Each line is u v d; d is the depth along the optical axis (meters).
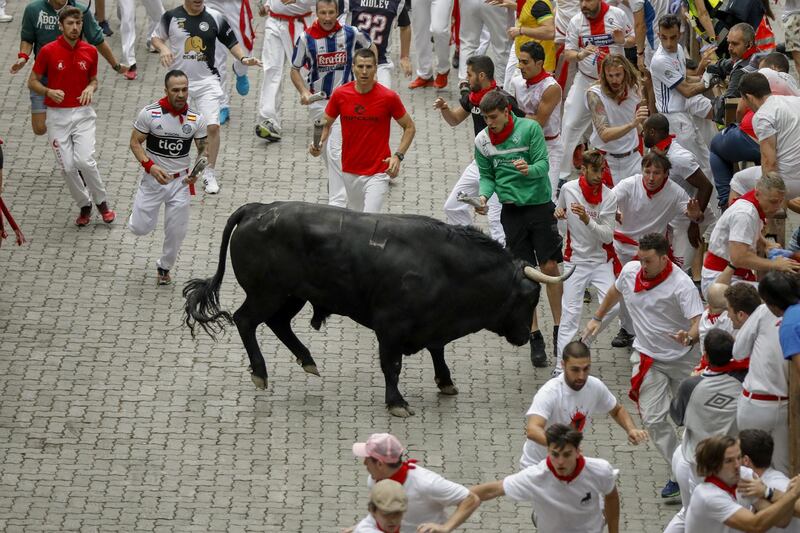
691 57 42.94
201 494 27.14
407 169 40.66
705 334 26.36
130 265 36.16
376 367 31.94
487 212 33.59
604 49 37.88
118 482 27.47
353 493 27.25
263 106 41.94
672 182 31.58
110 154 41.50
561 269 35.41
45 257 36.34
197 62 39.50
